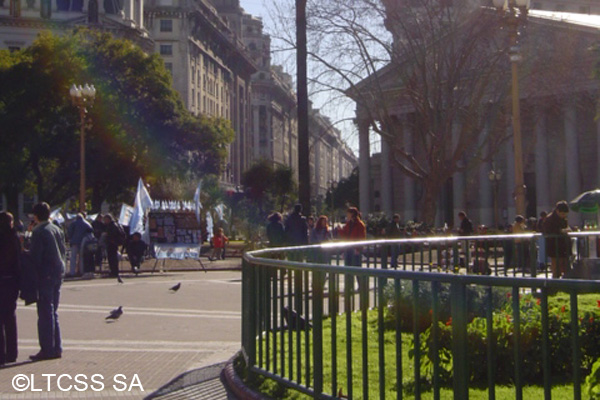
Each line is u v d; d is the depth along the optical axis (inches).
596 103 1592.0
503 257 624.1
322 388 253.3
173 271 1115.3
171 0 3513.8
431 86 1156.5
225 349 407.5
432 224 1140.5
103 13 2974.9
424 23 1076.5
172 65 3469.5
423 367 254.8
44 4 2967.5
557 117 2283.5
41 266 380.8
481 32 1064.8
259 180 2593.5
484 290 189.0
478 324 243.4
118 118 1983.3
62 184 2060.8
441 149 1112.8
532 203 2479.1
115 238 951.6
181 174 2162.9
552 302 229.1
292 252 400.2
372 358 303.9
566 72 1132.5
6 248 370.3
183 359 380.2
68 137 1945.1
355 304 292.2
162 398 294.4
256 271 311.1
